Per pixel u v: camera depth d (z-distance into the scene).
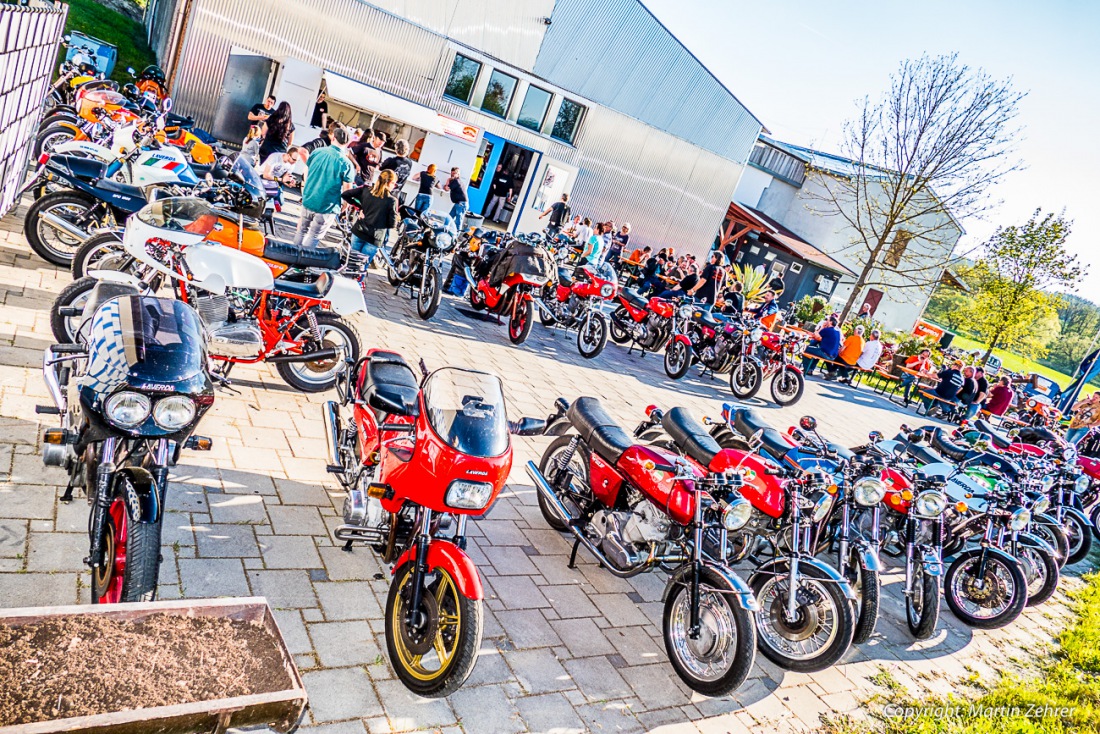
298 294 5.54
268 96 15.36
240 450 5.05
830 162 32.12
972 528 7.07
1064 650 6.73
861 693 5.03
